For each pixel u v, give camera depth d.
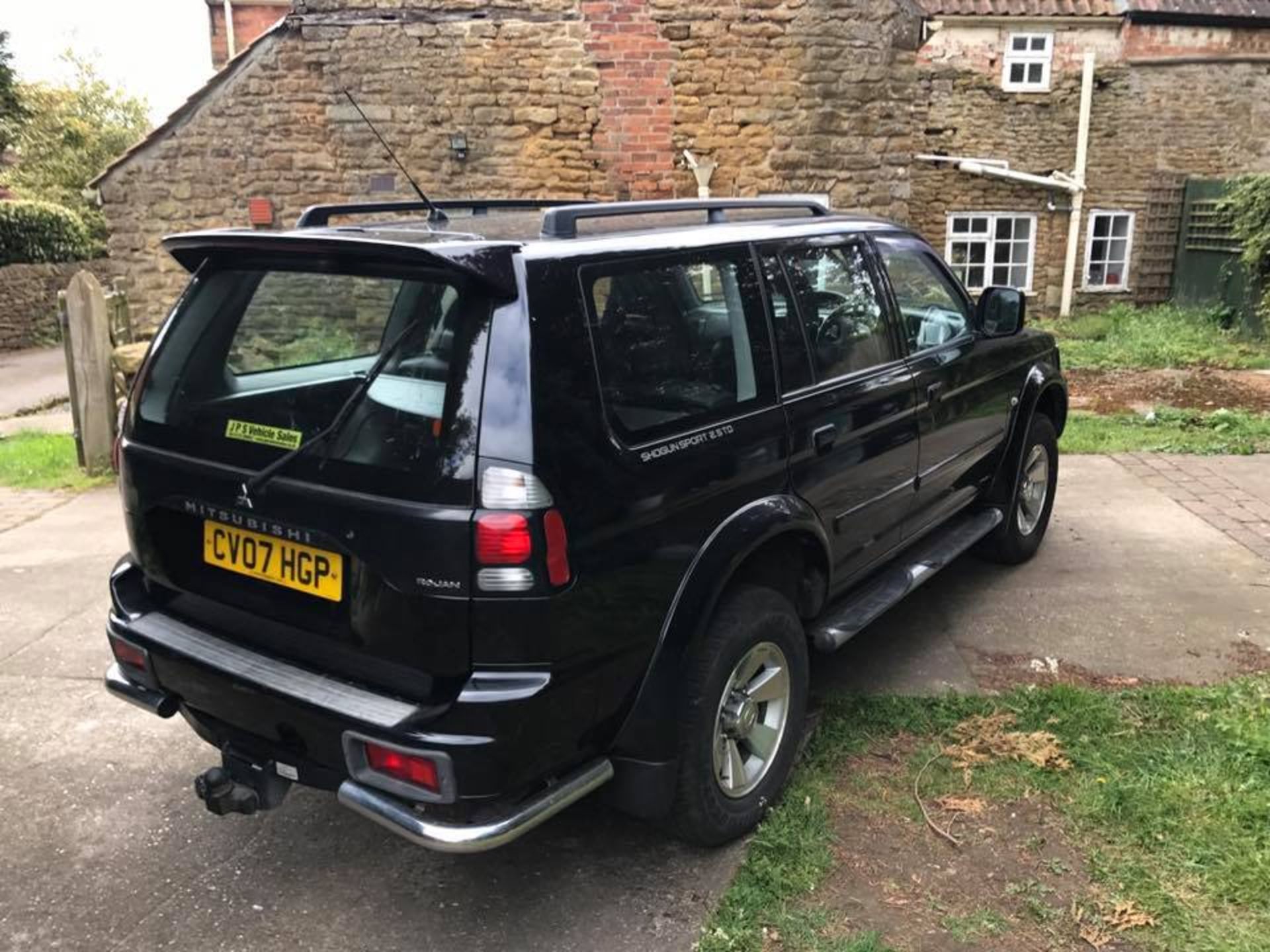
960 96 15.98
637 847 3.04
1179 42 15.90
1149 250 16.67
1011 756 3.43
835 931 2.64
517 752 2.31
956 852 2.96
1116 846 2.97
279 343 2.81
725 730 2.92
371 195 10.36
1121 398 9.95
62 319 7.21
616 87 10.14
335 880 2.91
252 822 3.20
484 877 2.91
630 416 2.56
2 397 13.28
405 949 2.62
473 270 2.29
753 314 3.09
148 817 3.22
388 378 2.42
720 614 2.88
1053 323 15.89
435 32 10.03
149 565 2.92
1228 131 16.27
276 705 2.49
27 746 3.65
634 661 2.57
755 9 10.01
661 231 2.94
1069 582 5.02
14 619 4.78
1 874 2.94
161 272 10.55
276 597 2.61
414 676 2.39
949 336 4.38
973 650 4.28
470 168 10.32
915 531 4.15
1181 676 4.02
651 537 2.57
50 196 29.45
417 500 2.28
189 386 2.84
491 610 2.24
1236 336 13.89
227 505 2.62
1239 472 7.00
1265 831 3.01
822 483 3.27
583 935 2.66
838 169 10.39
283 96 10.18
